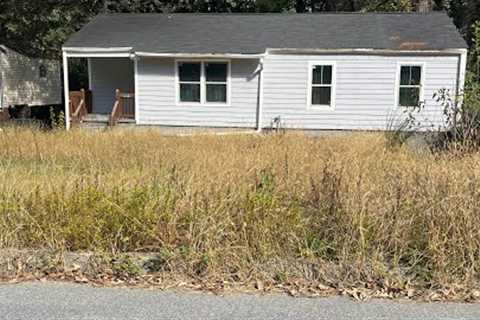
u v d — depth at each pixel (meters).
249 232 4.05
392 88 14.66
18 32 24.73
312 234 4.11
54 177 5.50
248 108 15.34
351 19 16.72
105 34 16.47
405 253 3.86
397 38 14.95
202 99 15.45
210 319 3.16
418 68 14.47
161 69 15.43
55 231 4.21
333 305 3.35
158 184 4.94
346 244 3.89
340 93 14.92
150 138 11.50
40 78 25.55
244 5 27.02
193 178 5.06
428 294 3.48
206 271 3.78
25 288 3.61
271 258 3.88
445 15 16.67
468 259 3.69
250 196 4.39
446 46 14.18
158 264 3.87
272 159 7.59
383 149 9.46
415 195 4.36
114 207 4.32
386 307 3.32
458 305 3.35
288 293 3.53
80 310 3.28
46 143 10.20
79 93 16.20
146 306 3.34
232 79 15.23
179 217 4.27
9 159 7.91
